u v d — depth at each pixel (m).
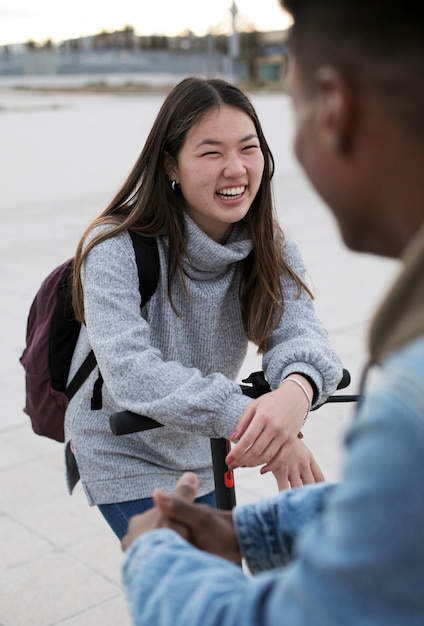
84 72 54.22
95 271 1.88
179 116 1.88
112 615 2.80
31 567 3.07
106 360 1.79
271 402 1.72
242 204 1.89
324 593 0.69
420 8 0.69
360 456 0.69
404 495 0.66
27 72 53.81
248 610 0.74
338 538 0.69
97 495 2.02
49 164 13.70
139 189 1.95
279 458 1.71
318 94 0.76
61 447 3.99
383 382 0.70
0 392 4.60
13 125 21.36
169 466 2.04
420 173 0.73
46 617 2.79
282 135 16.36
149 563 0.84
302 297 2.06
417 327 0.70
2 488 3.62
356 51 0.72
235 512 1.03
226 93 1.89
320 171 0.79
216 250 1.92
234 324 2.07
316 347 1.89
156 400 1.74
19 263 7.29
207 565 0.83
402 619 0.66
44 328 2.08
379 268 6.88
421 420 0.66
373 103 0.72
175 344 1.98
